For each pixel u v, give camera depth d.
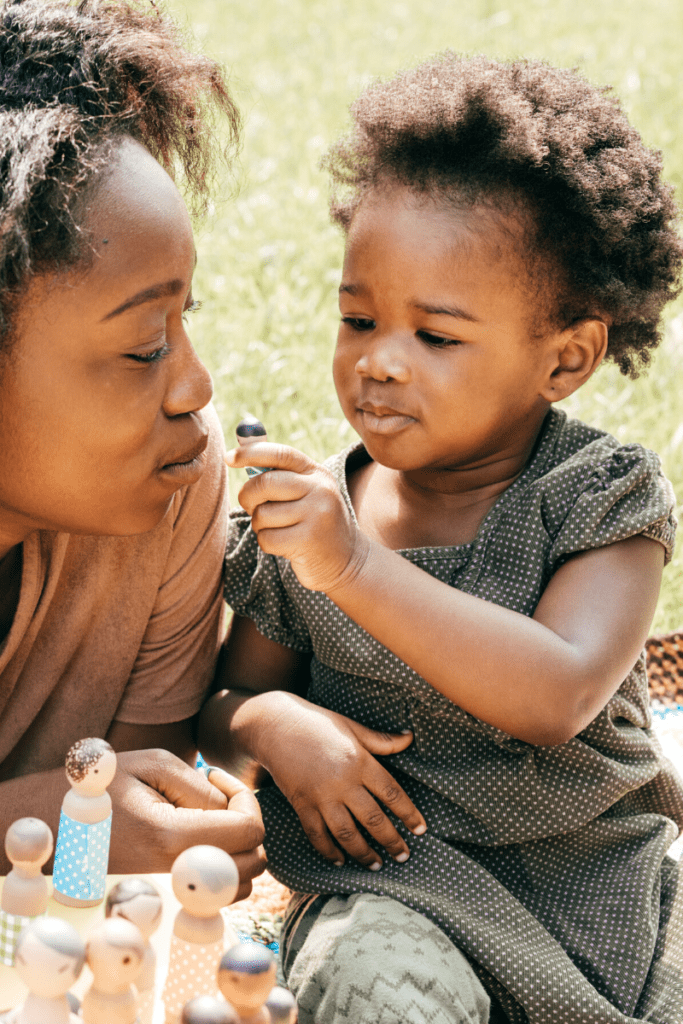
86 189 1.11
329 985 1.30
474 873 1.46
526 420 1.59
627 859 1.55
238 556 1.68
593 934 1.49
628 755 1.58
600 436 1.64
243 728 1.56
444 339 1.47
